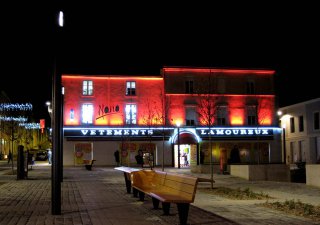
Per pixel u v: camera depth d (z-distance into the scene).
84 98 51.50
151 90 52.59
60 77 11.65
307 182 21.66
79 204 13.66
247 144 53.38
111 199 15.16
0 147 75.50
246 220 10.48
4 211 11.93
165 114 51.66
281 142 54.03
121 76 52.12
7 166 48.12
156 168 45.88
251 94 53.91
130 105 52.19
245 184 22.56
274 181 25.20
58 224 9.81
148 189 13.36
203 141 51.91
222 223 10.05
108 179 26.66
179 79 52.34
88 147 51.09
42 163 60.78
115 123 51.66
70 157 50.69
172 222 10.24
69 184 22.45
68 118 51.09
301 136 52.84
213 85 50.66
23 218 10.68
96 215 11.24
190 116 52.28
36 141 108.31
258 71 54.06
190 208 12.77
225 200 15.20
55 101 11.45
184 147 51.78
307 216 11.12
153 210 12.27
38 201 14.42
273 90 54.38
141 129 51.59
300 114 53.34
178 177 11.38
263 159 53.62
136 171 15.38
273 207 12.96
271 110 54.28
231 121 53.16
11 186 20.75
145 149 51.47
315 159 50.16
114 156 51.12
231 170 29.64
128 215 11.30
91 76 51.62
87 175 31.36
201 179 9.91
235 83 53.59
